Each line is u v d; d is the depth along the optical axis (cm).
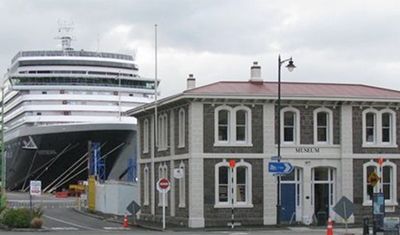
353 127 5047
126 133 8031
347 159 5009
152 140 5556
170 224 4988
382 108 5109
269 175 4872
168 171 5203
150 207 5550
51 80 8406
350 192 4997
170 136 5172
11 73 9006
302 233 4084
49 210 6588
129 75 8700
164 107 5250
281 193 4916
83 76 8388
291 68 4847
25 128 8406
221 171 4819
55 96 8356
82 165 8350
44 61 8488
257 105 4888
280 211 4772
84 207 6981
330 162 4997
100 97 8369
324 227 4641
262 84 5169
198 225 4716
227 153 4812
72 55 8625
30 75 8412
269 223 4834
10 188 9250
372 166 5066
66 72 8425
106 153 8119
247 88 4978
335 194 5000
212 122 4806
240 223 4791
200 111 4791
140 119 5862
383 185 5075
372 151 5072
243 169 4853
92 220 5519
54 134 8156
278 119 4669
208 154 4778
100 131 7988
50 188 8794
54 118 8306
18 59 8631
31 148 8400
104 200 6406
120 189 6091
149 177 5622
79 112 8325
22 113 8500
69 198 8306
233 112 4844
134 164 7869
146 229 4644
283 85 5219
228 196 4803
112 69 8575
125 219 4822
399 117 5141
